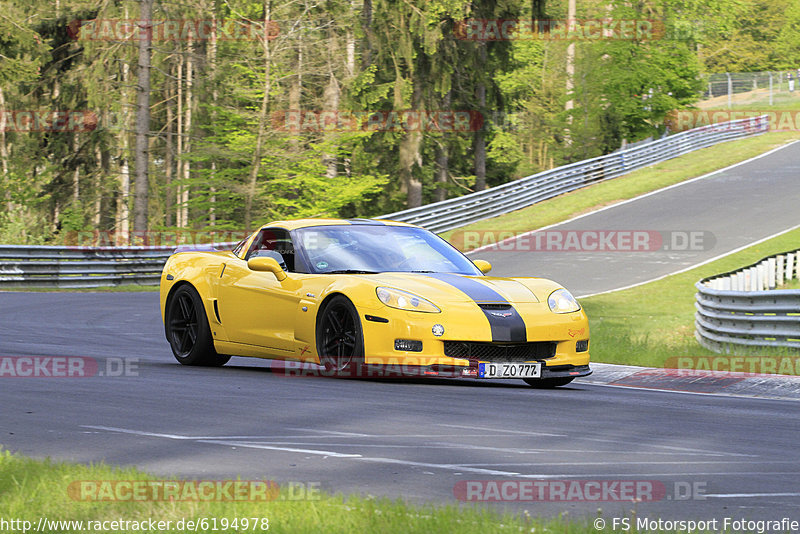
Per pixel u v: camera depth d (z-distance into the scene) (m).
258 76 96.75
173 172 126.38
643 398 19.97
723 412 17.91
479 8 103.50
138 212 81.56
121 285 65.69
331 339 20.86
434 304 19.70
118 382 19.91
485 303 20.03
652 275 62.38
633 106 129.00
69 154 97.62
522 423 15.54
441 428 14.83
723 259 66.38
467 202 87.19
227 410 16.28
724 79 168.38
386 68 99.50
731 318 31.34
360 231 23.38
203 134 99.69
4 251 57.88
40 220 99.81
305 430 14.48
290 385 19.62
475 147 114.75
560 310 20.66
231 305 23.23
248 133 95.88
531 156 171.88
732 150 114.88
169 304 25.17
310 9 99.19
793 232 72.81
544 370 20.08
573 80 131.25
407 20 94.12
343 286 20.69
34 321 37.94
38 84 95.88
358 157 106.19
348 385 19.70
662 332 41.47
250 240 24.25
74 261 62.41
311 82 106.62
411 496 10.52
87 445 13.25
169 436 13.93
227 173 97.50
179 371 22.45
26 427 14.59
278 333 22.03
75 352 26.38
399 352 19.53
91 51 89.50
